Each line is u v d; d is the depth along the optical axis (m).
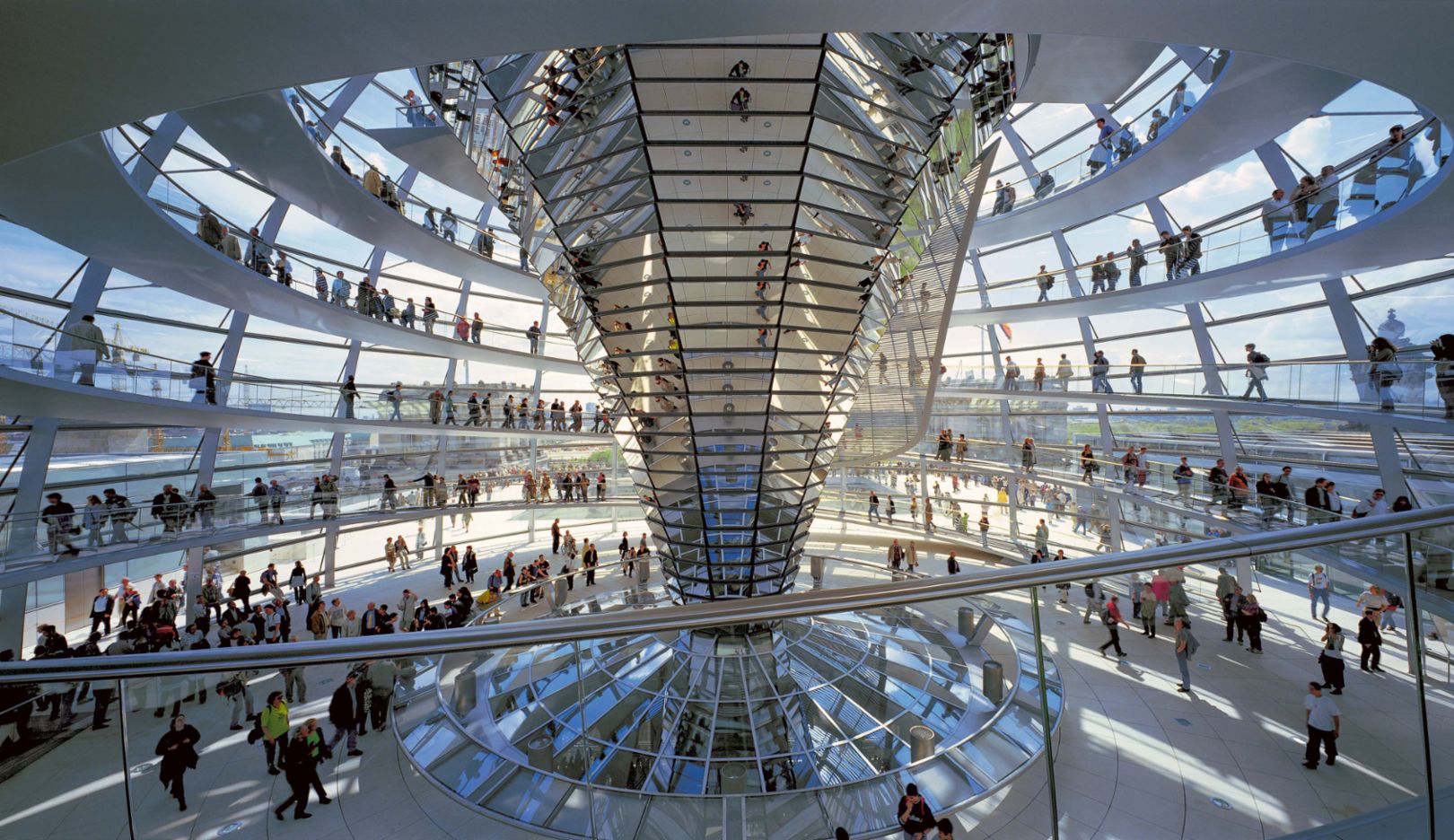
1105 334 22.44
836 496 28.39
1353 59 5.75
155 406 13.73
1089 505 22.62
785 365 12.27
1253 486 17.75
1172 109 14.77
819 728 9.91
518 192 12.47
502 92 9.86
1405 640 3.22
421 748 4.98
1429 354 13.34
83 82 4.67
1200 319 19.17
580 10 4.36
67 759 2.87
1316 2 4.88
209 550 19.52
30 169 9.95
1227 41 5.40
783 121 9.30
